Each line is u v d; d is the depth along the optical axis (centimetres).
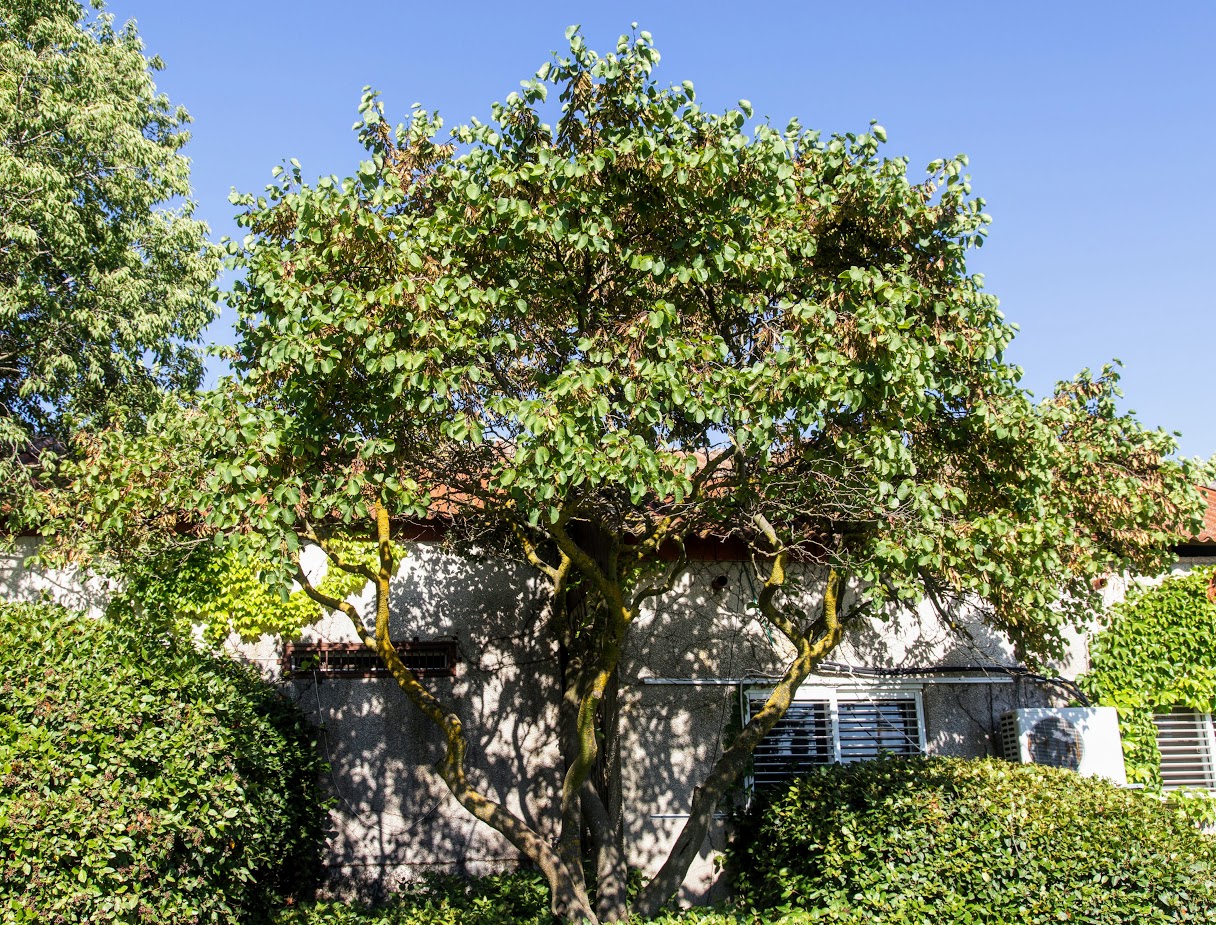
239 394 694
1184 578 1116
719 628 1106
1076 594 890
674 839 1038
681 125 687
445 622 1087
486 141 702
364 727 1047
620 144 657
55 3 1493
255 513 620
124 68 1589
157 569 942
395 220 669
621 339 677
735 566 1127
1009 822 770
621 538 845
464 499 976
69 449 1219
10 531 1010
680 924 739
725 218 676
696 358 660
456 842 1028
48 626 641
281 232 718
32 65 1362
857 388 662
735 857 1002
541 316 723
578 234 643
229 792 639
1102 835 748
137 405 1362
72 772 559
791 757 1081
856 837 814
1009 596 807
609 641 765
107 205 1468
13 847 523
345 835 1015
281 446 653
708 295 715
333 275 662
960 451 785
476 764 1053
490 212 668
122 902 548
